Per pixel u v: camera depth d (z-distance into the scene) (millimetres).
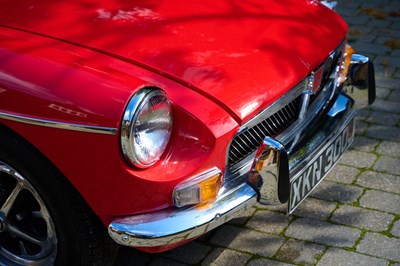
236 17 3309
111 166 2535
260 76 2928
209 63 2898
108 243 2848
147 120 2512
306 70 3117
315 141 3213
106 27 3029
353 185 3814
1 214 2916
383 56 5395
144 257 3277
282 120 3125
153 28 3068
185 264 3229
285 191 2848
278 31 3277
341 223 3498
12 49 2760
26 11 3145
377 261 3205
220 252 3307
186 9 3293
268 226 3490
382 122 4469
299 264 3201
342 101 3555
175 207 2641
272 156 2770
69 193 2674
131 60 2820
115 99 2486
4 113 2621
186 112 2621
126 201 2598
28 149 2660
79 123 2510
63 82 2574
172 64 2836
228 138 2676
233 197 2760
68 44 2881
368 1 6527
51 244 2840
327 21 3564
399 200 3674
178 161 2625
